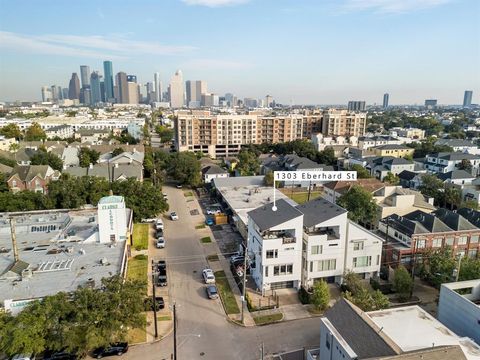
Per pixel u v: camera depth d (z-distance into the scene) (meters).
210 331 42.47
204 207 92.12
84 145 146.75
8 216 66.06
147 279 54.19
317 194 103.81
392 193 78.12
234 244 68.00
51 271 46.25
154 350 39.12
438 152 142.62
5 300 37.53
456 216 62.00
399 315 36.88
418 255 56.69
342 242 51.31
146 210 76.50
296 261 50.38
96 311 35.50
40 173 94.50
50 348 34.56
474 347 31.61
